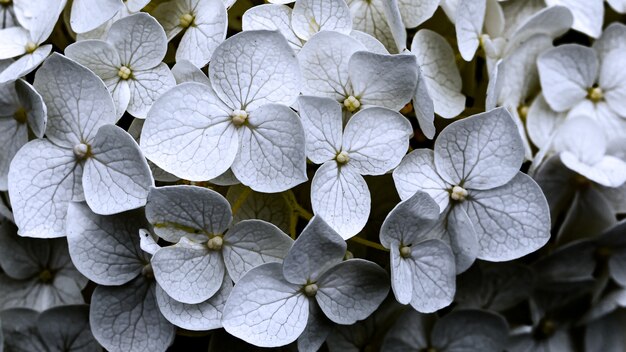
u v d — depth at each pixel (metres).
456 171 0.33
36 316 0.34
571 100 0.36
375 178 0.34
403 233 0.33
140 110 0.33
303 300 0.33
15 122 0.34
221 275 0.33
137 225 0.33
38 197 0.33
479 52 0.35
